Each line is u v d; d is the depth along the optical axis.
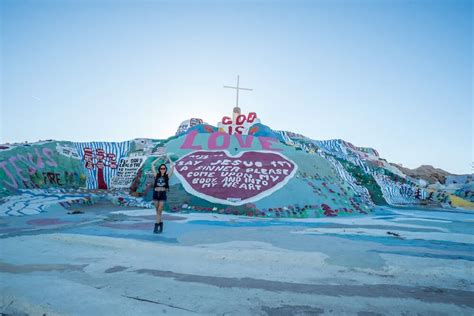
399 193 34.75
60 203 15.60
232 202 15.62
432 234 10.33
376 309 4.32
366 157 39.78
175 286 5.02
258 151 20.30
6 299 4.48
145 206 16.97
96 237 8.06
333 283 5.29
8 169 20.11
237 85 24.98
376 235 9.80
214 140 21.88
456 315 4.20
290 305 4.39
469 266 6.20
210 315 4.06
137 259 6.50
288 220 13.69
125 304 4.34
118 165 28.12
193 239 8.21
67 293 4.68
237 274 5.66
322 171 20.08
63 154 25.80
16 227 9.83
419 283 5.39
